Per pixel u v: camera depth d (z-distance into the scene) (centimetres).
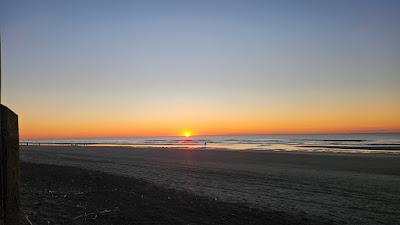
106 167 2448
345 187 1723
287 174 2209
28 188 1216
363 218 1120
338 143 8131
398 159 3369
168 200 1163
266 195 1462
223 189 1584
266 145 7481
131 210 946
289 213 1127
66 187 1309
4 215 230
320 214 1145
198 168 2520
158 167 2545
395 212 1209
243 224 933
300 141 10156
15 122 241
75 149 5569
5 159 231
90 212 880
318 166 2775
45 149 5566
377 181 1942
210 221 927
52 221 755
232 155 3975
